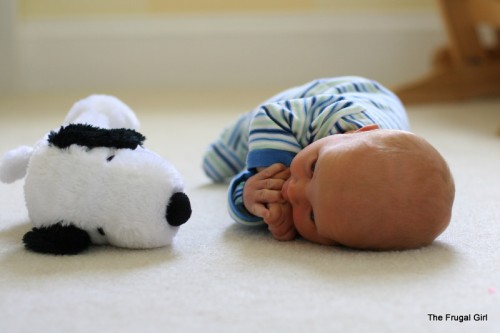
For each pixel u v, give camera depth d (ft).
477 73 7.43
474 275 2.33
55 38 8.64
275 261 2.49
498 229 2.90
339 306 2.07
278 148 2.88
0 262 2.47
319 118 2.93
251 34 8.89
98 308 2.07
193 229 2.93
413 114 6.63
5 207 3.27
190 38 8.84
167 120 6.31
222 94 8.25
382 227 2.40
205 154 3.85
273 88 8.81
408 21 8.95
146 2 8.73
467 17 7.38
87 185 2.51
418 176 2.39
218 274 2.36
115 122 3.34
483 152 4.71
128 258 2.52
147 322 1.98
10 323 1.97
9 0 8.35
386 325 1.94
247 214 2.89
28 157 2.88
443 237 2.78
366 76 9.04
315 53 8.99
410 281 2.27
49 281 2.29
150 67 8.87
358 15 8.91
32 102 7.60
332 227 2.44
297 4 8.88
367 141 2.44
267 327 1.93
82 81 8.79
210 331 1.91
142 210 2.53
